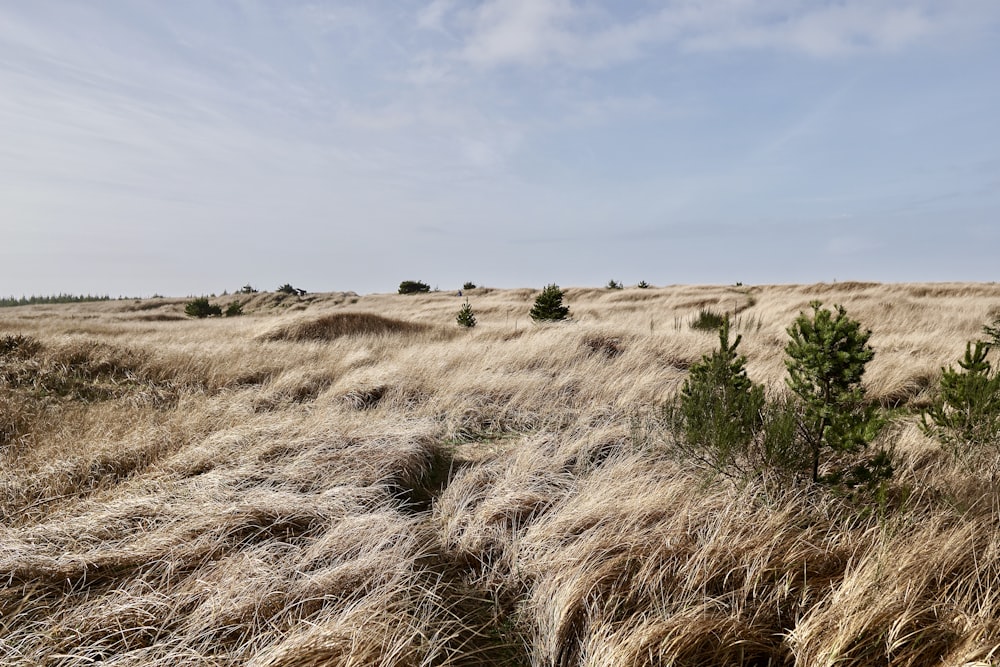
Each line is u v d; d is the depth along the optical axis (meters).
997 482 3.42
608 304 26.42
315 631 2.32
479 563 3.28
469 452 5.39
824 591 2.55
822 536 3.05
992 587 2.43
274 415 6.11
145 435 5.00
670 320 17.47
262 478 4.27
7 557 2.85
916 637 2.18
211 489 3.88
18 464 4.28
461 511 3.77
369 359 9.67
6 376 7.22
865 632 2.21
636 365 8.71
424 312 27.77
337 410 6.48
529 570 3.03
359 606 2.53
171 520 3.38
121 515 3.41
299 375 8.07
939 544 2.66
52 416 5.68
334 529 3.32
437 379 7.95
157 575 2.86
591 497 3.66
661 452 4.68
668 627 2.29
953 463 3.87
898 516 3.00
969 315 13.59
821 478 3.63
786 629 2.38
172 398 7.12
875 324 13.79
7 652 2.24
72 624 2.42
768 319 16.30
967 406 4.27
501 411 6.77
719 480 3.80
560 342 10.09
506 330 13.50
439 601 2.80
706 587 2.66
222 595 2.62
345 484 4.20
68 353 8.40
